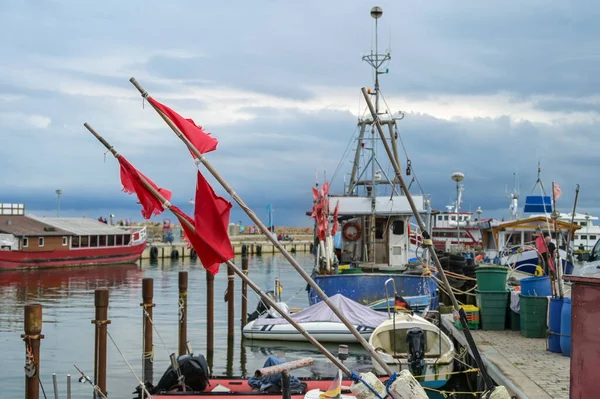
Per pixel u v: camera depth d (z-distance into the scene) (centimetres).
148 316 1614
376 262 2898
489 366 1310
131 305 3159
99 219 7625
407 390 686
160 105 788
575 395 812
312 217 2938
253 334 2191
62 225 5541
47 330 2452
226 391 1248
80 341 2231
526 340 1592
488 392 770
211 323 2014
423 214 2816
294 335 2147
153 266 5881
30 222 5334
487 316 1759
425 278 2333
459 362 1497
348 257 2961
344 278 2389
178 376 1297
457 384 1510
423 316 2088
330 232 2708
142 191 818
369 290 2378
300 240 10656
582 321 802
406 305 1694
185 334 1831
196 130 801
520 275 2736
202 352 2048
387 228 2891
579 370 805
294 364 1005
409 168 2852
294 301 3556
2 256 4869
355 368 1789
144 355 1606
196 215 803
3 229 5056
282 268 5991
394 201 2817
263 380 1292
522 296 1653
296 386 1269
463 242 5400
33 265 5059
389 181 2895
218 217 801
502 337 1639
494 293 1759
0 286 4019
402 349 1599
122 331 2400
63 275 4806
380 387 723
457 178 3712
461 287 2609
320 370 1775
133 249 6053
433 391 1388
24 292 3722
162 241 7831
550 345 1441
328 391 1007
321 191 2780
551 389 1109
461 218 6116
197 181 800
